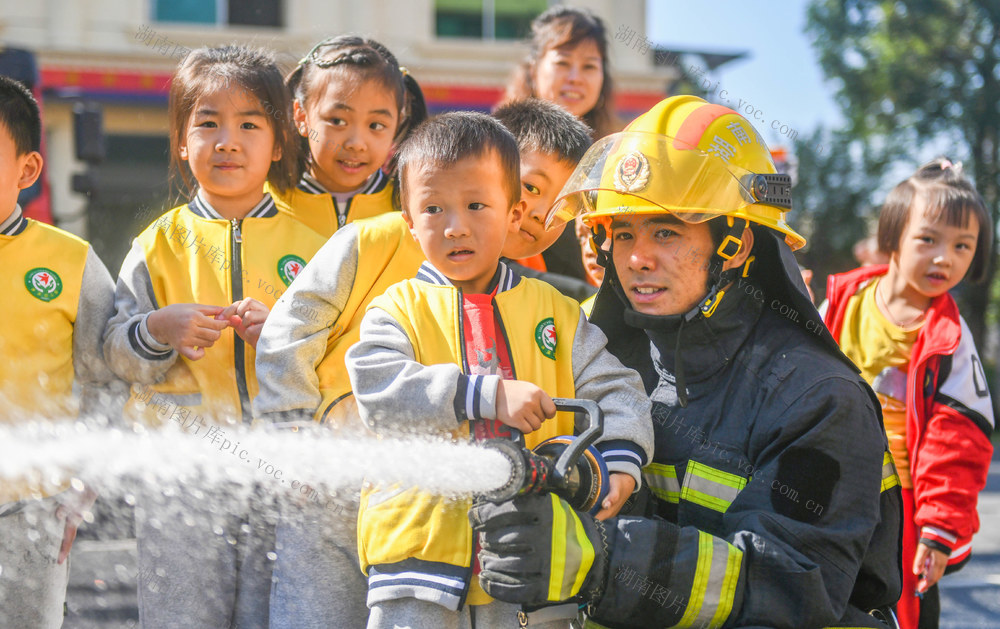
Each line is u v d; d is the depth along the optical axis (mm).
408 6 11383
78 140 6188
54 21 10547
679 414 1789
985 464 2561
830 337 1752
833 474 1612
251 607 1992
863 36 16312
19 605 1922
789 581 1537
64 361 2070
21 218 2078
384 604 1627
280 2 11141
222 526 1940
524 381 1657
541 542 1449
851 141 15938
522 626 1594
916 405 2604
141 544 1949
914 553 2605
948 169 2766
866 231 14938
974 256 2771
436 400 1562
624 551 1537
